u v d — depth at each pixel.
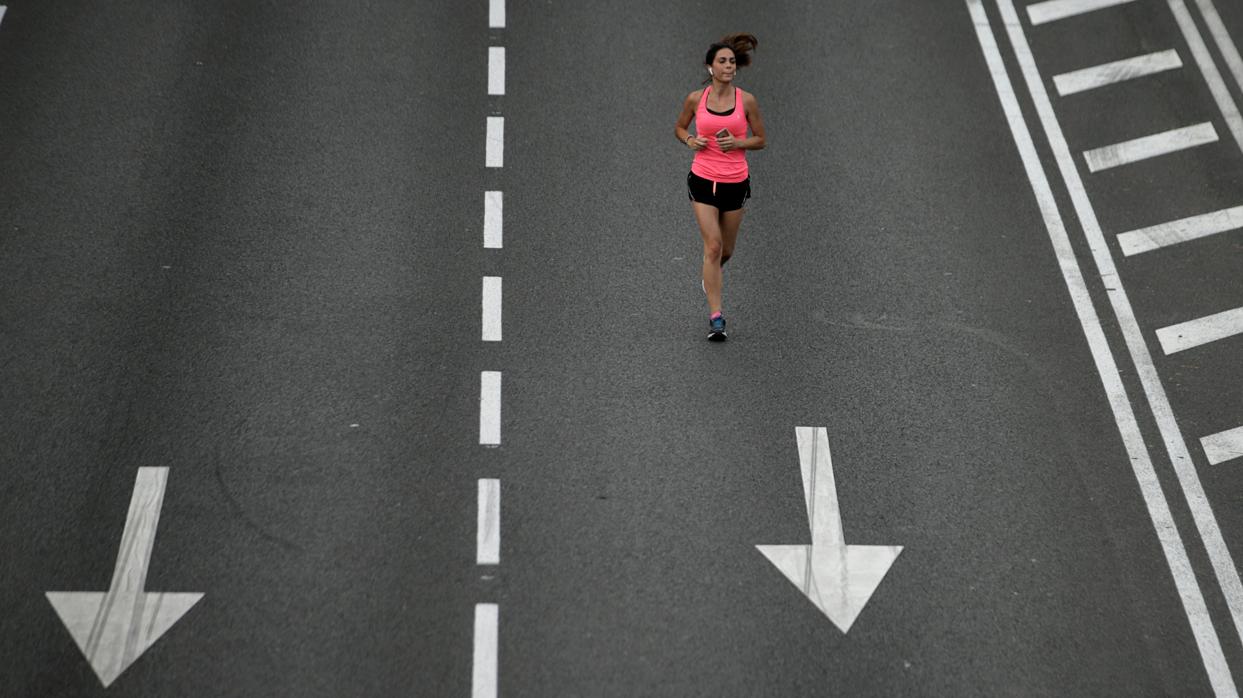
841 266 22.16
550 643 15.70
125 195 22.58
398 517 17.22
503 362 19.83
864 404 19.48
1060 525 17.78
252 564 16.42
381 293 20.98
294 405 18.83
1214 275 22.33
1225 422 19.53
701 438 18.73
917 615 16.39
